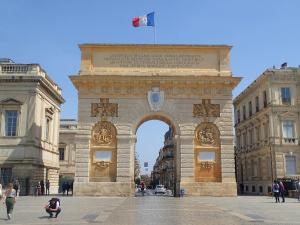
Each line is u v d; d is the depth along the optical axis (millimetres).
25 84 53969
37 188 51531
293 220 21234
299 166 57688
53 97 63469
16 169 52156
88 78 47469
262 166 62750
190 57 49500
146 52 49438
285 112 58531
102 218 21688
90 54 49094
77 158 46562
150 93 47938
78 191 45844
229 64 49219
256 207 30953
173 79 47750
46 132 60406
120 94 47906
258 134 65375
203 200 39781
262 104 62656
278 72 59188
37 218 22141
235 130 80500
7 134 53438
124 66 48969
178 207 29781
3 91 53938
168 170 123812
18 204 34094
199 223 19281
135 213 24609
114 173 46500
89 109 47625
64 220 20969
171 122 48000
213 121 47750
